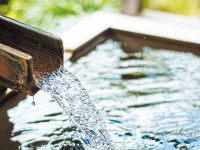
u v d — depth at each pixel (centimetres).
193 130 255
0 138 245
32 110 281
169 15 489
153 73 348
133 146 236
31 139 244
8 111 278
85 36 420
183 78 337
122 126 259
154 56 392
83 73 346
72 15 557
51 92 194
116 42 431
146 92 311
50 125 261
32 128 257
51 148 235
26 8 562
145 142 241
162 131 254
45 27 541
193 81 331
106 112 278
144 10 508
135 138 245
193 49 403
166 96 304
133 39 438
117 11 585
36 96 304
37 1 571
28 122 264
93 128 205
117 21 472
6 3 581
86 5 590
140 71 352
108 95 305
